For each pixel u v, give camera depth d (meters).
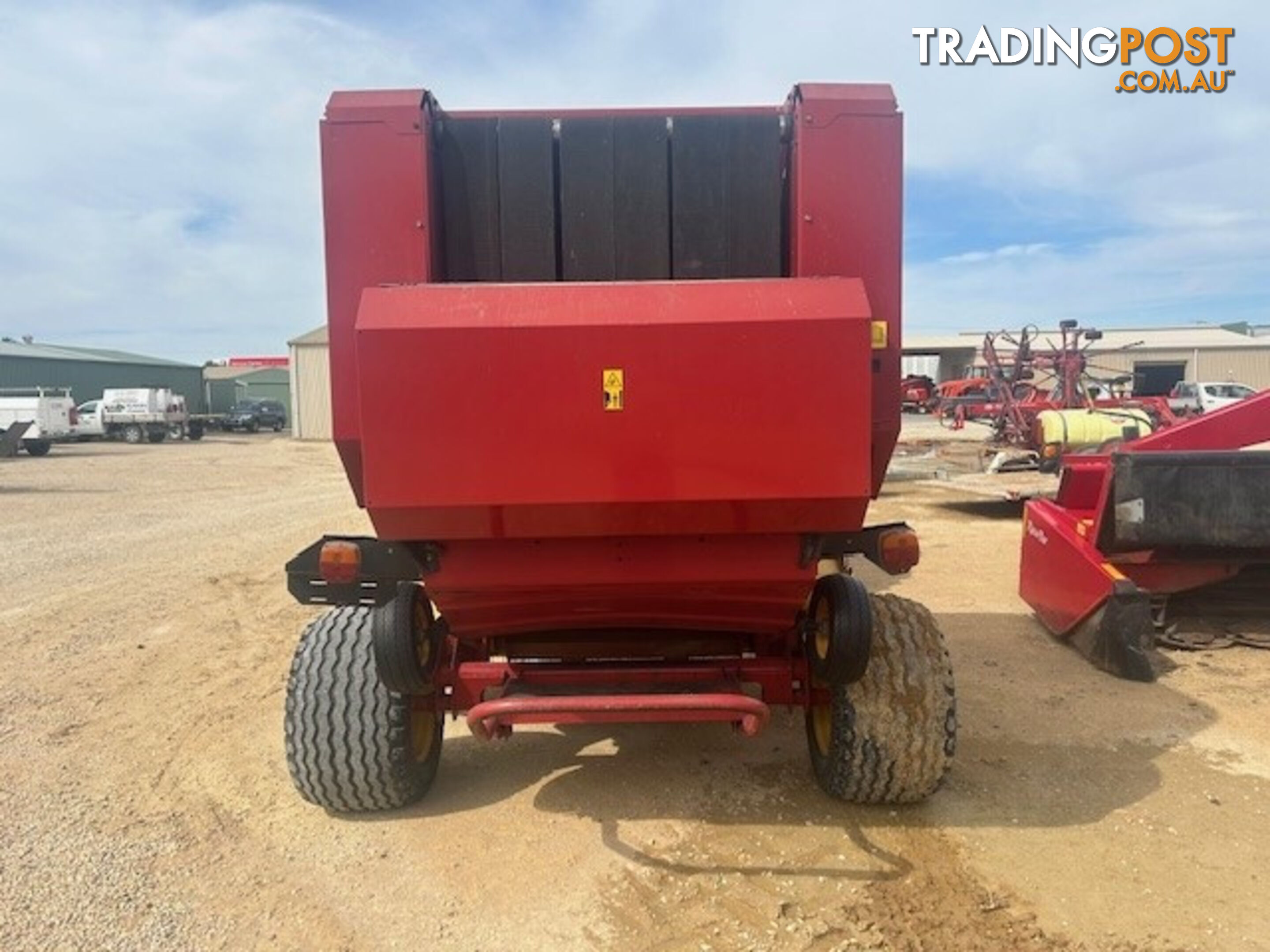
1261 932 2.82
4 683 5.44
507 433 2.72
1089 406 15.05
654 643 3.80
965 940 2.79
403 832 3.52
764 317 2.69
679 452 2.72
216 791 3.92
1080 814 3.58
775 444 2.72
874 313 2.95
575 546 3.01
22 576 8.71
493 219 3.18
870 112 2.90
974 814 3.59
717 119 3.17
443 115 3.14
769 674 3.55
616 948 2.79
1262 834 3.42
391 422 2.71
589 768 4.08
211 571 8.97
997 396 17.66
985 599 7.19
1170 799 3.71
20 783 4.01
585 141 3.16
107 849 3.42
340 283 2.96
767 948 2.77
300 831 3.54
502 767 4.11
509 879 3.18
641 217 3.18
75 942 2.84
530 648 3.82
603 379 2.70
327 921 2.95
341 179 2.94
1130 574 5.63
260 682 5.45
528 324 2.68
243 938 2.86
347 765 3.48
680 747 4.30
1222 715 4.60
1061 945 2.76
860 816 3.58
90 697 5.17
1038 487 11.13
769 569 3.05
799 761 4.12
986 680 5.18
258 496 15.80
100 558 9.70
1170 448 6.11
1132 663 5.12
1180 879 3.12
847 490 2.74
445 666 3.62
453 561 3.04
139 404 35.56
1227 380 47.19
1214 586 6.18
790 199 3.14
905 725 3.41
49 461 24.95
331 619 3.76
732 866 3.23
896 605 3.73
